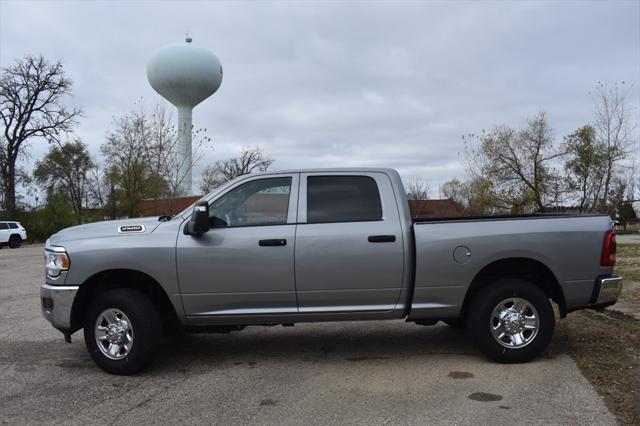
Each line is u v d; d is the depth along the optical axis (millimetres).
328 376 5562
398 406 4648
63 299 5742
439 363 5930
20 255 27516
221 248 5727
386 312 5879
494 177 37656
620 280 5973
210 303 5773
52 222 48938
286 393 5059
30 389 5297
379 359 6164
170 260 5719
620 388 4898
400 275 5805
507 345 5793
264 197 5965
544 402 4641
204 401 4883
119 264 5715
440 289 5820
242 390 5176
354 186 6023
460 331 7496
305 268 5738
